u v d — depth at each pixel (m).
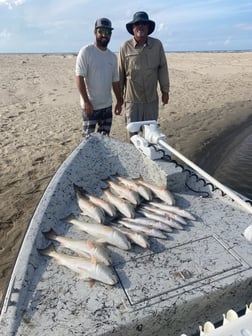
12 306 2.08
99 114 5.36
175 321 2.14
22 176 5.96
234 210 3.10
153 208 3.14
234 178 5.88
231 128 8.60
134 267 2.42
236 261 2.44
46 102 12.22
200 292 2.18
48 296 2.21
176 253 2.55
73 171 3.55
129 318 2.03
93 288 2.26
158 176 3.47
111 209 3.09
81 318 2.04
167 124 9.09
